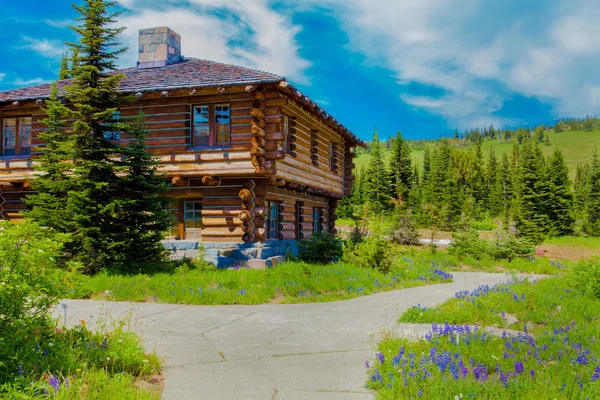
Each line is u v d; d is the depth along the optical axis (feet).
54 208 46.26
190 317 31.45
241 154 50.26
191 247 53.47
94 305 34.96
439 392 15.67
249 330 27.89
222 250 52.13
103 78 49.08
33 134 58.90
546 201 152.05
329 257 57.67
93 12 46.47
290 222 64.39
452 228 144.77
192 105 53.72
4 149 60.85
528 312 30.25
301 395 17.46
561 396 15.29
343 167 84.58
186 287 39.63
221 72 55.67
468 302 33.37
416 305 36.32
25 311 18.37
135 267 46.19
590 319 28.45
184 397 17.20
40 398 14.49
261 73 52.80
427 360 18.85
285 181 57.11
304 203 70.18
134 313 32.37
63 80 65.82
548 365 18.48
